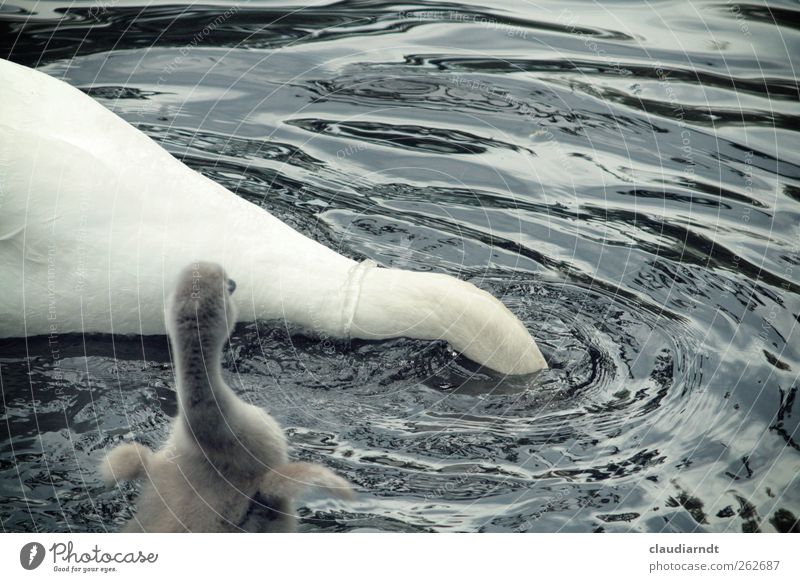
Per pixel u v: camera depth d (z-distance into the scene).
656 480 6.39
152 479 6.18
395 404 7.08
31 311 7.48
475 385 7.22
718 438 6.78
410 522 6.06
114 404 6.94
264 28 12.88
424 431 6.82
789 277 8.64
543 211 9.52
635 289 8.48
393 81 11.63
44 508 6.04
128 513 6.05
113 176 7.67
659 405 7.08
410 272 7.76
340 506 6.17
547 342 7.77
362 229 9.12
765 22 13.08
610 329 7.95
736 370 7.49
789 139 10.66
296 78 11.70
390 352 7.49
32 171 7.46
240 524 6.05
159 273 7.48
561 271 8.70
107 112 8.23
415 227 9.20
